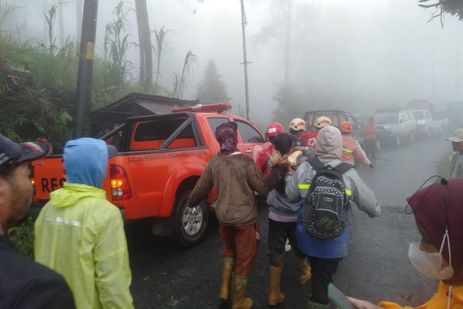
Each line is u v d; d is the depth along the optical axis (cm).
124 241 196
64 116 714
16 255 99
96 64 997
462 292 138
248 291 384
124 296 188
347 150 570
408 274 418
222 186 333
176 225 468
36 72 730
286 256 473
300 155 316
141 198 413
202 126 532
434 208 135
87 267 185
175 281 406
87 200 194
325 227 274
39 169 429
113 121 763
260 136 666
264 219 628
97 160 201
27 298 89
